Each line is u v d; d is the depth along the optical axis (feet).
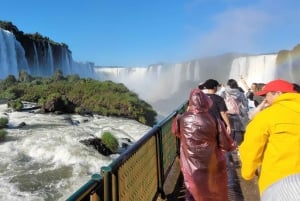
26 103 133.28
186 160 15.33
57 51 326.65
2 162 63.05
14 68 240.12
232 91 27.48
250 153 9.37
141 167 15.52
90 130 92.73
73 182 55.93
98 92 149.79
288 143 8.80
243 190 20.66
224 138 15.33
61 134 82.28
